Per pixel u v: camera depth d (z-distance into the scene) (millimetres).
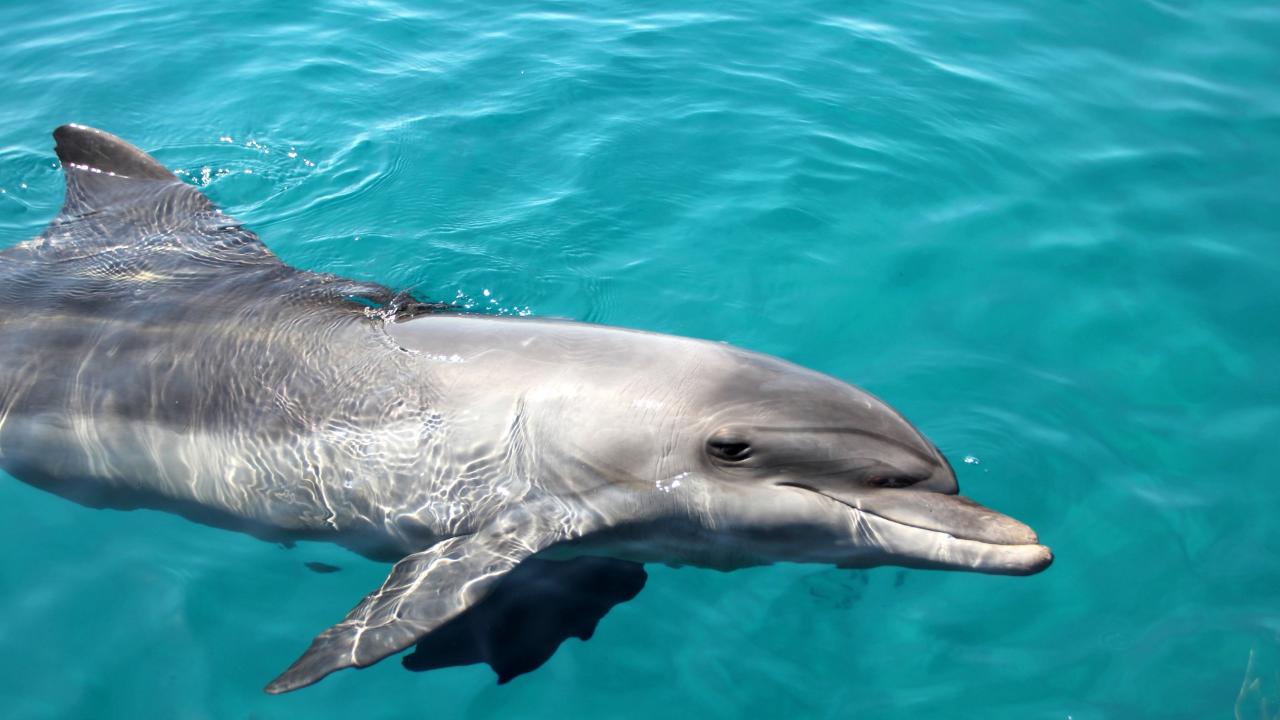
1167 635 1258
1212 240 1791
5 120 2014
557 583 1336
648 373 1339
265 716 1178
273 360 1396
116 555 1354
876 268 1723
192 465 1385
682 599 1318
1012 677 1225
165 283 1527
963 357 1579
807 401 1296
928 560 1255
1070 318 1646
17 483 1452
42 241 1630
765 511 1304
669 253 1746
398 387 1361
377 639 1184
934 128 2027
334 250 1743
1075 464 1433
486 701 1199
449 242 1756
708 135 1993
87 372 1423
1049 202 1865
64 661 1226
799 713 1197
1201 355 1590
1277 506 1390
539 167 1922
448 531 1339
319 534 1390
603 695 1210
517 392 1344
